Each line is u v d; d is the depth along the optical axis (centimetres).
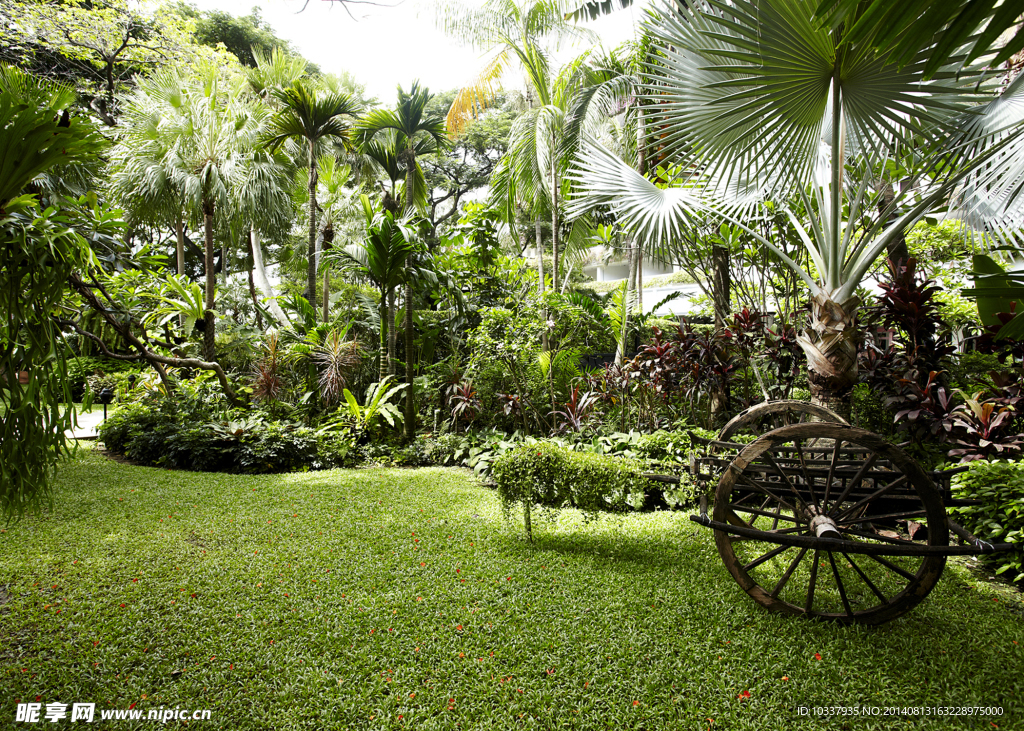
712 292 705
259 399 888
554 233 921
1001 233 457
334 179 1306
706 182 498
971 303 644
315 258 1061
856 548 266
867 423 557
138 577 343
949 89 322
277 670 245
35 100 232
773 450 330
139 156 833
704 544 412
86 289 482
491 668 246
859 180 509
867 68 328
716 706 222
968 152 389
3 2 870
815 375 445
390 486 614
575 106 849
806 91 343
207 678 238
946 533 265
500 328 894
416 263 839
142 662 250
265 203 962
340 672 244
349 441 773
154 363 673
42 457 251
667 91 418
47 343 248
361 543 412
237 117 911
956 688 232
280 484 619
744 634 276
